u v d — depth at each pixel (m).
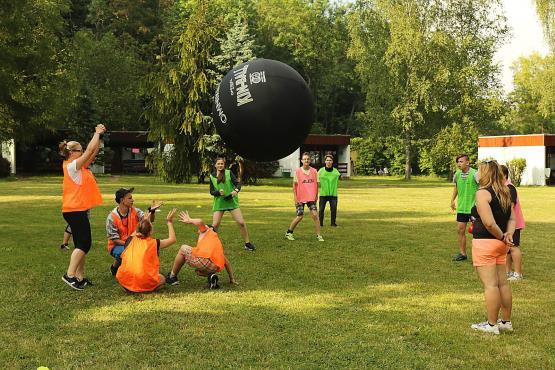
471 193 9.52
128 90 54.19
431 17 45.25
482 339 5.52
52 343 5.25
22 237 11.65
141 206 18.62
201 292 7.28
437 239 12.11
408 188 33.72
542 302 7.02
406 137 48.94
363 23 50.72
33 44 32.97
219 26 34.22
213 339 5.40
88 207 7.37
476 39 46.00
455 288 7.65
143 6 70.69
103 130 7.48
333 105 75.19
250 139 9.20
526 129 72.00
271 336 5.51
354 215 17.05
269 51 68.88
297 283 7.85
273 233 12.76
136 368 4.66
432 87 45.31
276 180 41.50
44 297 6.90
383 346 5.26
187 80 32.56
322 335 5.56
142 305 6.59
